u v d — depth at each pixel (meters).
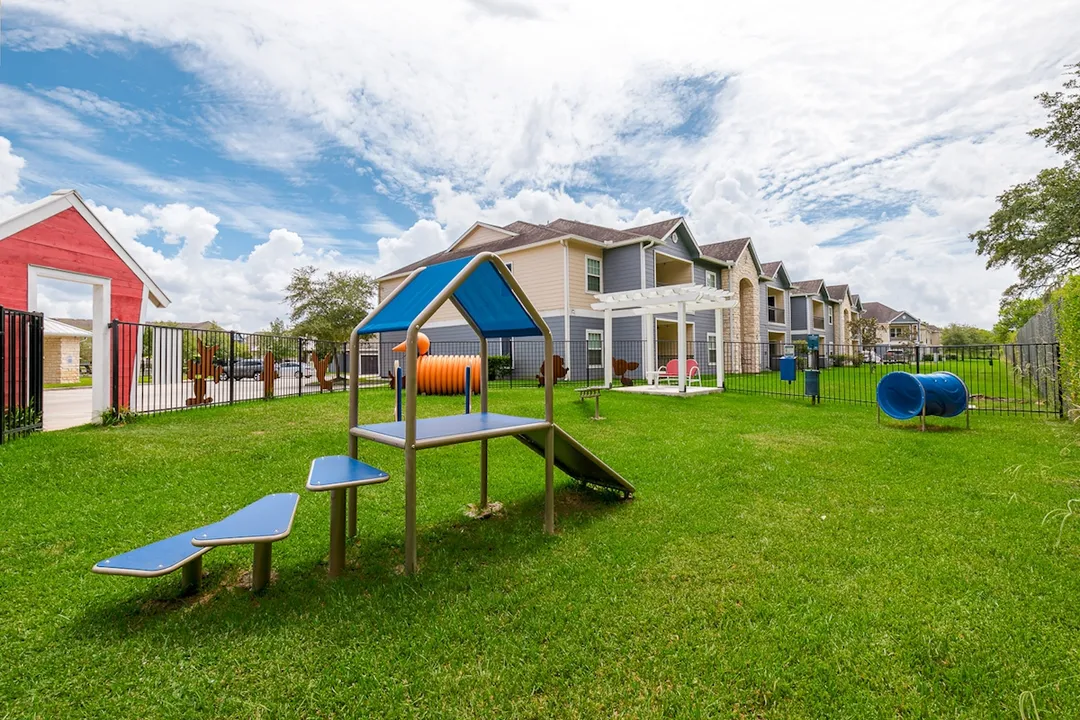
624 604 2.57
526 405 9.88
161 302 13.64
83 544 3.33
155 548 2.58
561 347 18.38
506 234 21.84
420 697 1.92
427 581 2.85
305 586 2.81
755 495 4.35
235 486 4.58
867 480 4.74
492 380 17.14
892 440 6.65
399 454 5.79
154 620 2.46
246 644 2.25
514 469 5.27
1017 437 6.71
